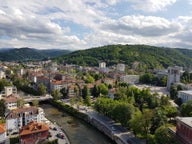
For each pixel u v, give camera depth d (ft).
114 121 504.43
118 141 406.21
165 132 340.18
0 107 535.19
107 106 523.29
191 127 323.16
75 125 513.45
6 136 416.26
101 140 431.43
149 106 615.16
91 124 519.60
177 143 333.83
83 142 416.26
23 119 468.75
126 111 451.94
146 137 386.73
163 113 437.58
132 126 407.44
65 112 625.00
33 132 384.47
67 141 406.00
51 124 504.02
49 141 385.70
